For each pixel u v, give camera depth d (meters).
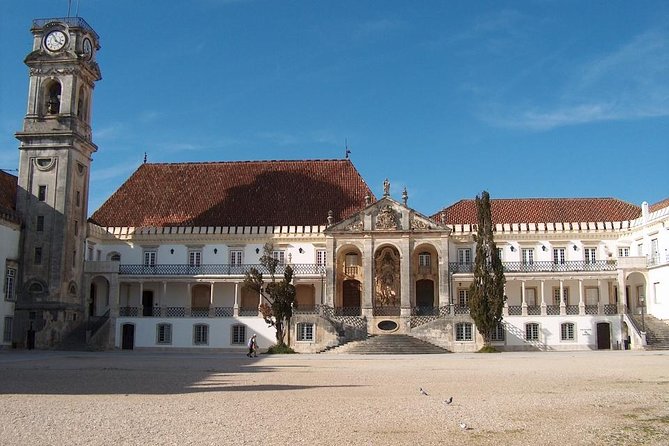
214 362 43.97
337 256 69.12
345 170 79.06
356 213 69.12
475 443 14.91
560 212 74.00
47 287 62.84
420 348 59.47
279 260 71.06
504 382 28.02
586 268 68.81
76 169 66.62
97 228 71.44
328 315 65.50
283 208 74.25
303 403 21.03
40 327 62.12
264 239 71.62
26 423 16.95
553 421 17.66
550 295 70.81
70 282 64.88
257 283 61.94
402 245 68.31
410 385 27.03
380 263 71.12
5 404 20.48
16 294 62.88
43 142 65.31
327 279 68.06
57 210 64.06
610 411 19.39
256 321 65.44
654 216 65.19
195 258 71.94
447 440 15.20
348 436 15.54
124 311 67.12
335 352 59.44
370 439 15.22
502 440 15.24
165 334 65.88
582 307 64.75
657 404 20.81
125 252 72.38
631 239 70.56
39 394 23.39
